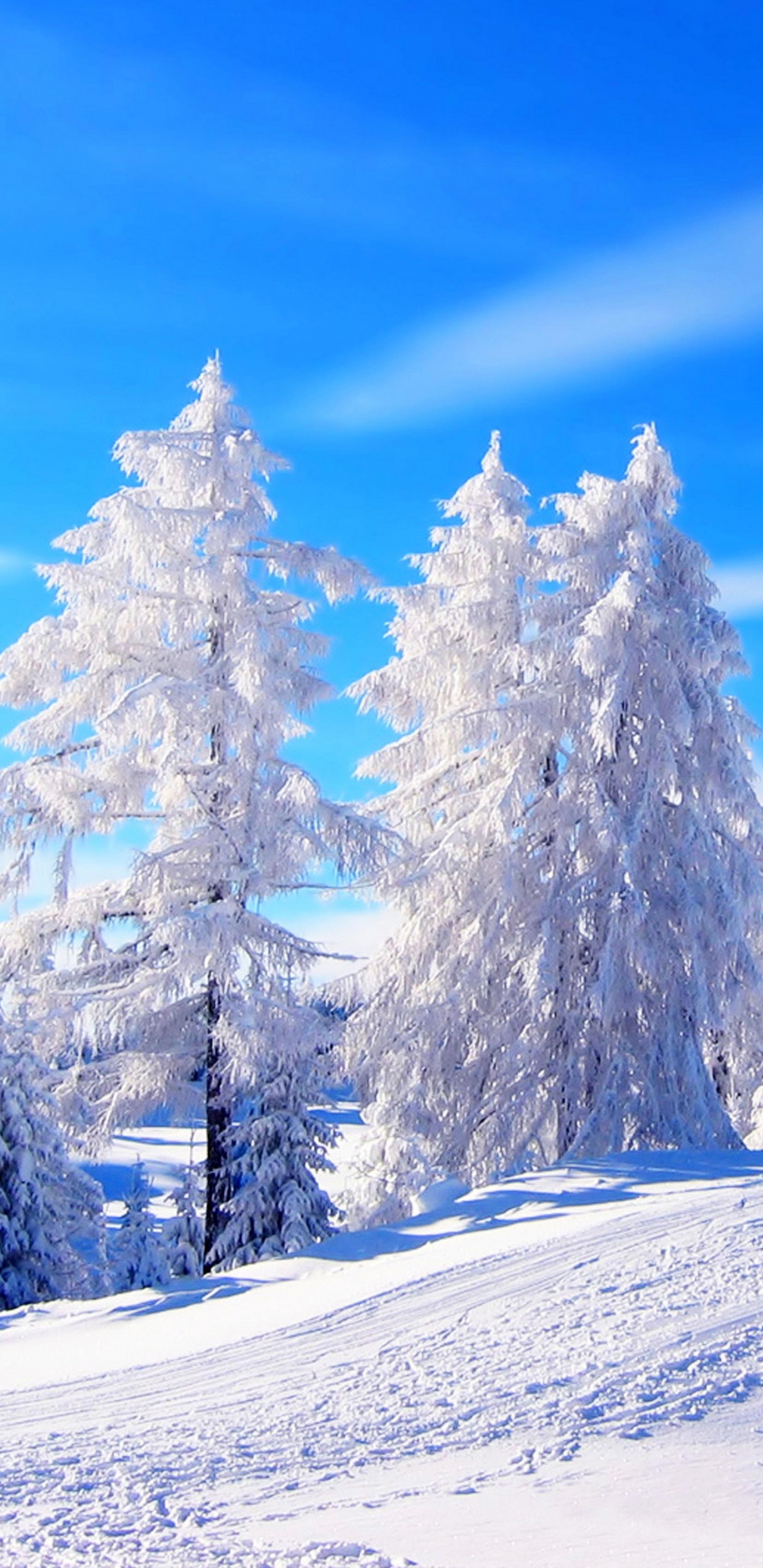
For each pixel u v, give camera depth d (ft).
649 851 65.26
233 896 59.21
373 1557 19.52
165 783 59.36
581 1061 63.87
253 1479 24.85
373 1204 71.00
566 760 70.28
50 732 60.03
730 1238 41.83
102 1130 61.36
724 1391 28.66
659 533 68.85
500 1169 64.59
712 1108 61.77
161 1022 62.18
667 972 63.57
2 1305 66.69
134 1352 38.17
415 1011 65.77
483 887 66.59
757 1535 20.20
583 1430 26.68
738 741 66.23
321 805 60.23
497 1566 19.27
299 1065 64.59
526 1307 37.06
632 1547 19.89
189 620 61.41
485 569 71.15
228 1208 61.62
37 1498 23.89
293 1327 38.11
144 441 60.85
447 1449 26.25
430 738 70.08
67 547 61.57
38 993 59.00
